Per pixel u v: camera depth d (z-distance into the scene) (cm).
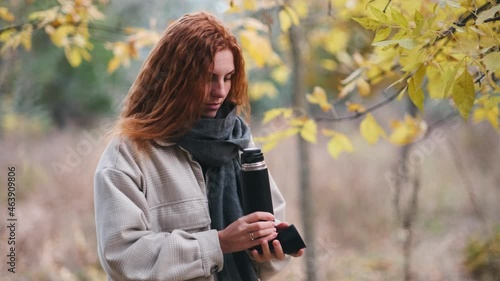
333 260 526
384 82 423
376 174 670
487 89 214
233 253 187
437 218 599
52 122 1016
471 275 461
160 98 176
